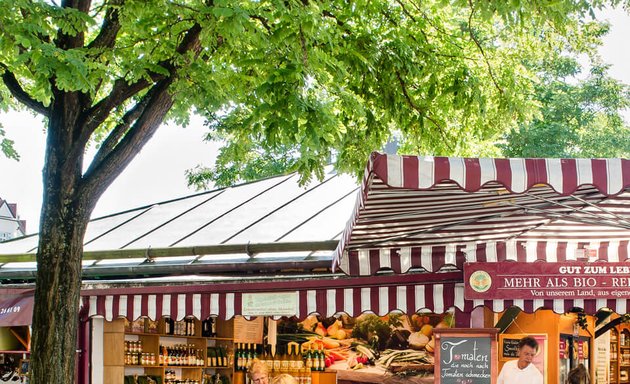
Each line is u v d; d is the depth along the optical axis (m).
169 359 16.23
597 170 7.16
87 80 9.23
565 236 11.69
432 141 14.27
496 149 19.22
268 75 10.52
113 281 14.59
